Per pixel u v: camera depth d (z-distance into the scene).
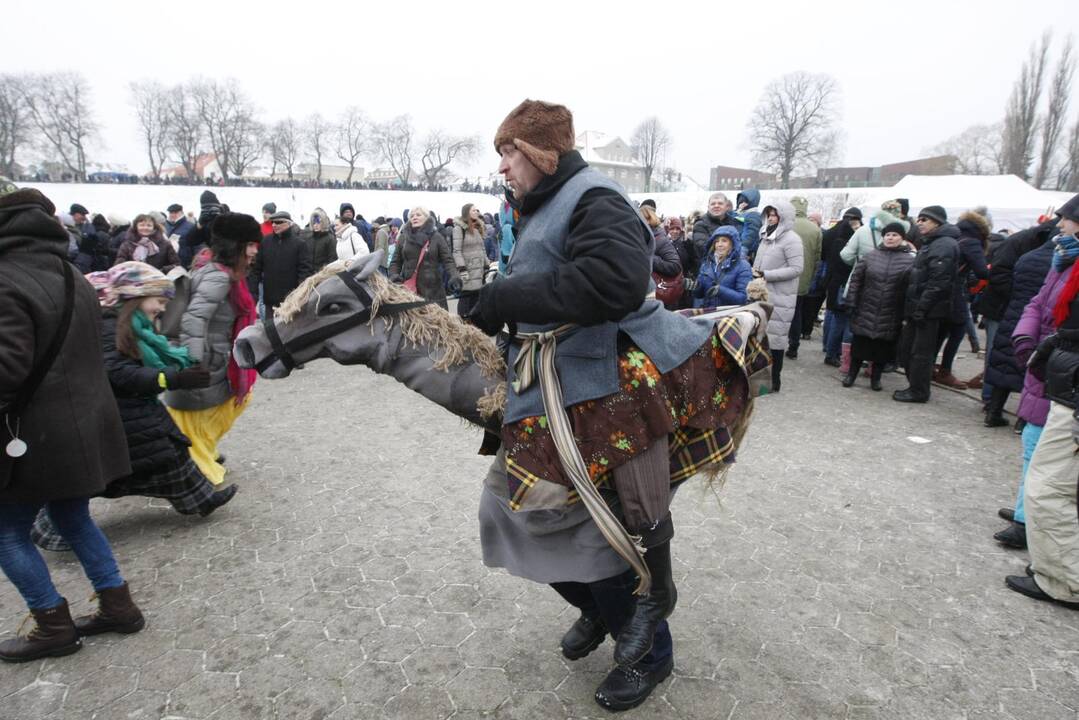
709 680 2.50
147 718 2.33
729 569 3.30
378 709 2.38
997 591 3.12
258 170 73.38
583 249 1.62
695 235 7.43
